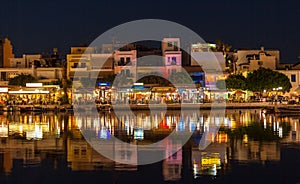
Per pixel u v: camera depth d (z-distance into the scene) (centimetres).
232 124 5531
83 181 2391
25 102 9450
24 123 5862
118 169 2673
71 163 2853
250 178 2431
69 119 6650
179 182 2366
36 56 12594
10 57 12838
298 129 4809
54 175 2522
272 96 10981
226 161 2894
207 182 2359
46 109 8775
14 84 10644
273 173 2533
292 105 8200
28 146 3603
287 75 11519
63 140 4000
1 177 2481
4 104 9162
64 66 12138
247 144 3634
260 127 5075
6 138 4144
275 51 12794
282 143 3672
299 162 2834
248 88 10912
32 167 2734
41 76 11800
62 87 10369
